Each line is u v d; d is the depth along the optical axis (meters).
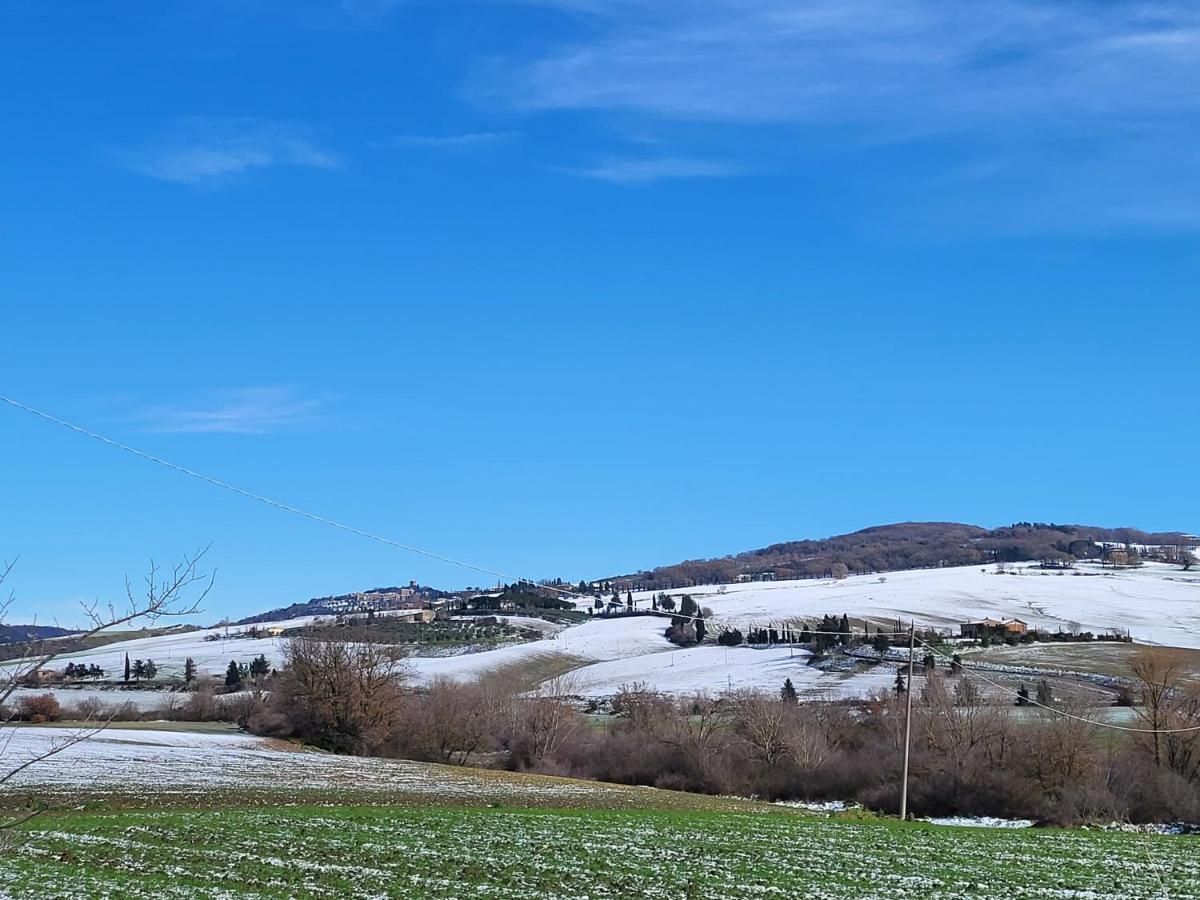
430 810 54.25
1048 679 117.88
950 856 42.81
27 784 56.56
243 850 37.53
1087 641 156.00
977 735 82.12
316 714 103.12
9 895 27.81
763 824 53.53
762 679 139.00
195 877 32.19
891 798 80.25
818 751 89.44
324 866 34.91
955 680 113.56
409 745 102.50
